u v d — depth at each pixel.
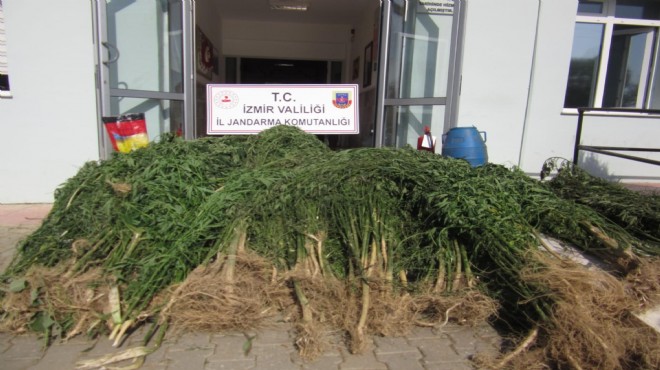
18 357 2.67
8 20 5.45
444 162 4.20
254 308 2.96
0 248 4.30
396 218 3.74
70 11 5.55
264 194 3.71
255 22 11.63
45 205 5.75
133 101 5.97
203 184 3.85
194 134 6.20
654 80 7.66
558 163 6.62
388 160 4.06
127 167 3.88
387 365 2.69
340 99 6.05
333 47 12.02
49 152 5.77
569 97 7.53
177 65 6.08
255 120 6.05
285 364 2.67
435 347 2.88
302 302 2.93
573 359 2.52
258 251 3.38
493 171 4.43
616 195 4.60
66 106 5.71
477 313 3.04
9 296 2.89
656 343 2.60
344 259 3.40
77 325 2.81
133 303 2.86
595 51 7.43
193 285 2.90
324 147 5.29
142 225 3.35
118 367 2.58
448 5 6.27
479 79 6.40
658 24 7.40
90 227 3.38
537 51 6.39
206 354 2.75
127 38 5.87
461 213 3.44
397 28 6.35
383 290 3.06
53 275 2.94
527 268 3.00
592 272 3.02
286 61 12.23
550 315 2.70
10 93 5.59
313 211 3.61
